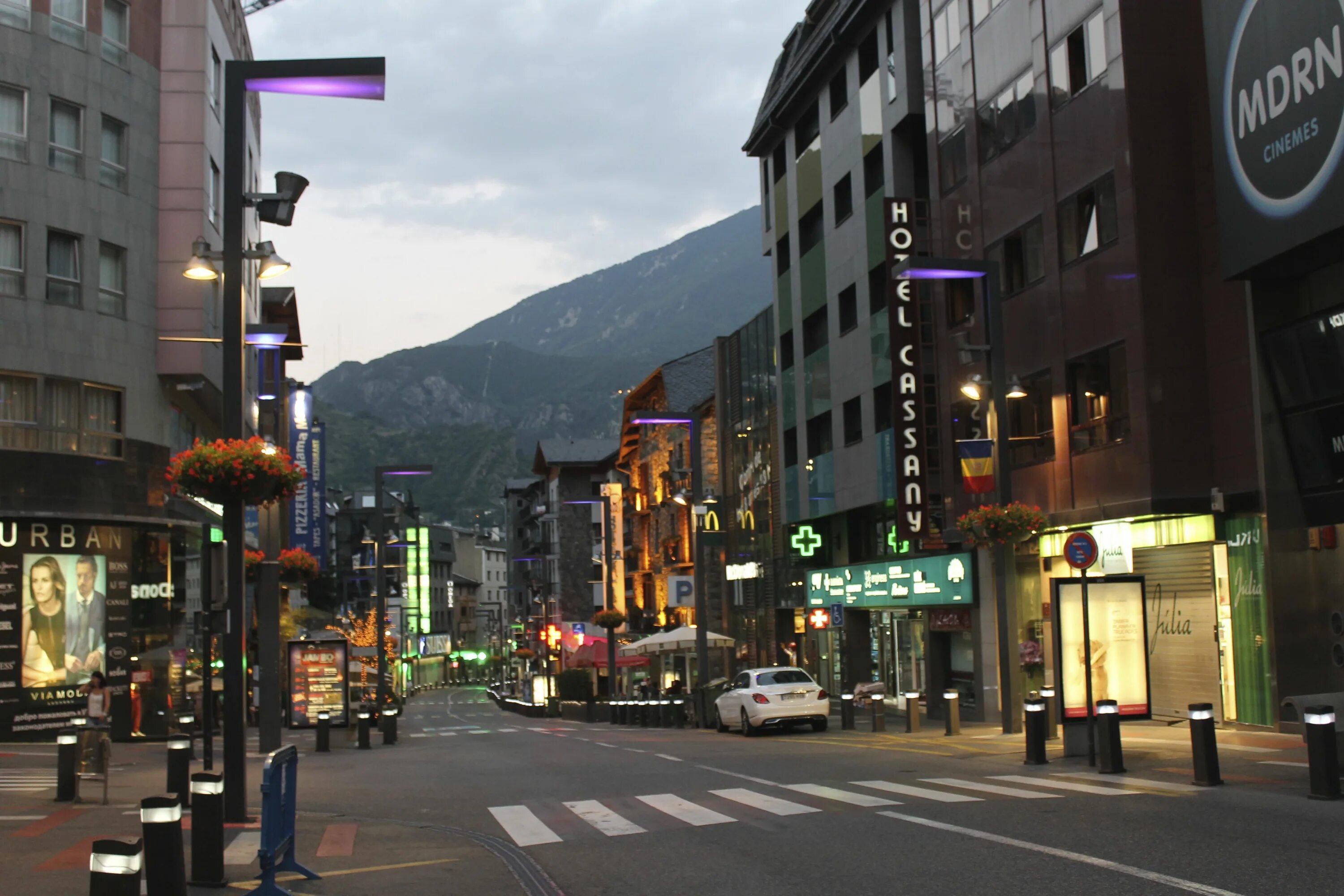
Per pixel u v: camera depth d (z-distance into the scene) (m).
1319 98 18.19
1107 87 24.16
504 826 13.45
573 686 61.19
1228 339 22.33
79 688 31.69
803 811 13.30
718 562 59.75
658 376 72.00
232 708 13.32
